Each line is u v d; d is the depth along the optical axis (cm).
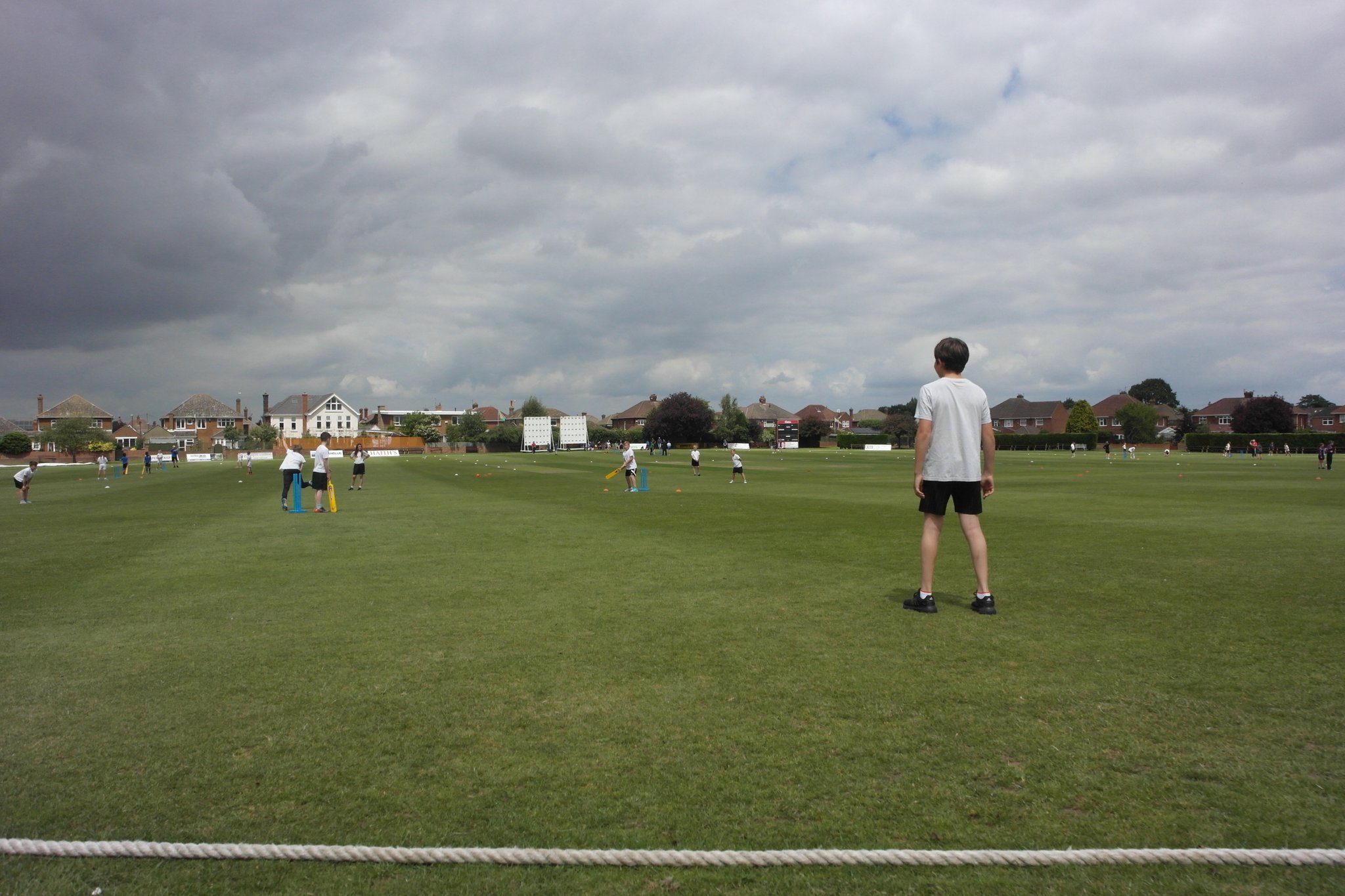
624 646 620
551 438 11712
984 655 579
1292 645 595
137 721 463
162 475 4653
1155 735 422
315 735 439
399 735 438
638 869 304
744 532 1411
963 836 321
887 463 5509
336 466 5753
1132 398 14588
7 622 731
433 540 1355
